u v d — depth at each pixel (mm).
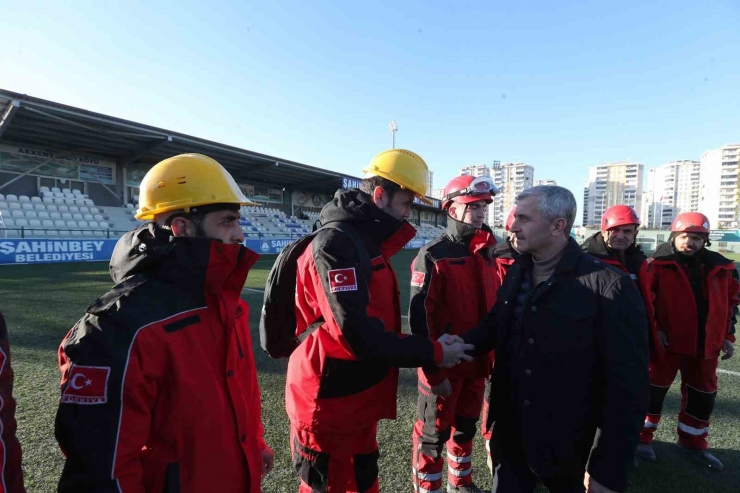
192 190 1134
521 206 1576
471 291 2297
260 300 7590
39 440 2553
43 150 16312
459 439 2309
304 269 1502
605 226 2738
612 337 1379
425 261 2314
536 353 1499
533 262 1680
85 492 899
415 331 2178
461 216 2326
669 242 2832
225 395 1159
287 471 2369
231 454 1134
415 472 2180
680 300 2629
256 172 22203
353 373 1474
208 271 1129
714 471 2502
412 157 1621
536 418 1496
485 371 2240
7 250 11602
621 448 1352
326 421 1480
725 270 2580
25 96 11984
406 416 3131
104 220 17031
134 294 1054
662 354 2557
